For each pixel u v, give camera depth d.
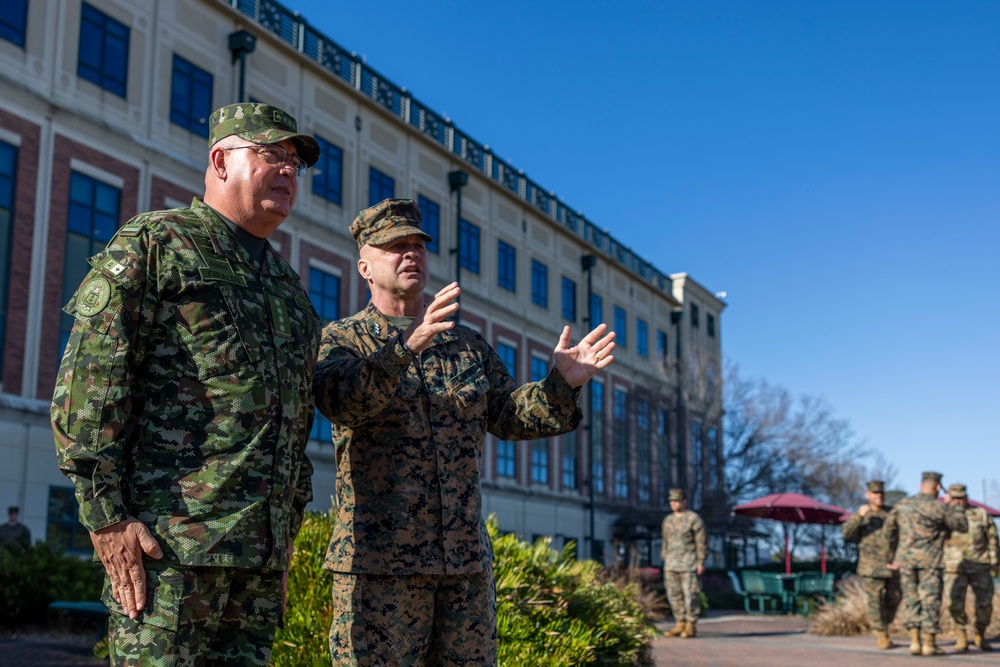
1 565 11.29
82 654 9.22
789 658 10.44
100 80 20.33
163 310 2.74
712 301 52.81
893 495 21.84
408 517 3.50
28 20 18.89
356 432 3.59
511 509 33.97
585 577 6.84
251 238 3.09
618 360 42.31
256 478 2.75
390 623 3.44
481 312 33.75
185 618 2.58
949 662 10.23
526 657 5.33
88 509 2.52
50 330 18.45
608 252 43.59
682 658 10.18
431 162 32.00
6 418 17.38
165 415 2.70
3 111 18.12
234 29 24.16
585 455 39.34
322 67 26.69
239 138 3.05
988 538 11.66
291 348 2.98
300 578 5.13
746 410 38.03
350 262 27.25
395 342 3.23
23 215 18.28
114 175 20.22
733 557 44.09
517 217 36.91
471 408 3.75
